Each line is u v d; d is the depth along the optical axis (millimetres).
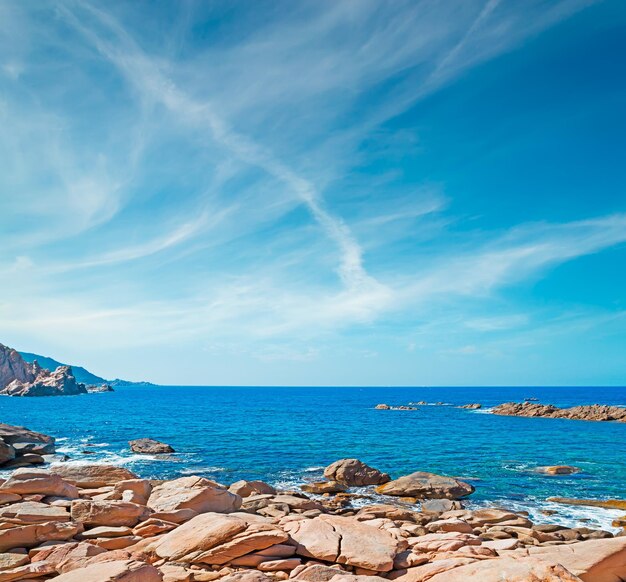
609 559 12969
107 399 174000
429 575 12539
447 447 51344
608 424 79438
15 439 42625
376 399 186375
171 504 17594
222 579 12133
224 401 161625
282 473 36469
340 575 12320
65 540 14648
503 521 22484
